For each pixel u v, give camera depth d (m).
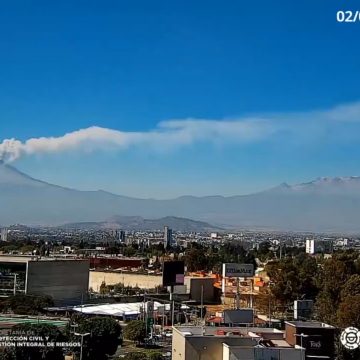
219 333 72.81
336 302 124.38
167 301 159.88
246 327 82.19
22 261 161.75
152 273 194.50
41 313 140.62
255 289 169.75
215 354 67.31
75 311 143.50
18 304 142.00
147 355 93.00
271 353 63.56
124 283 197.25
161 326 132.25
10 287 160.38
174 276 142.38
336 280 137.12
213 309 155.00
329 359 73.12
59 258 179.25
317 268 162.62
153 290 182.62
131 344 113.56
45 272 160.38
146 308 139.25
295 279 151.12
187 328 74.62
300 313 121.06
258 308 152.25
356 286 128.50
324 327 73.88
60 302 162.38
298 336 72.50
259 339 69.38
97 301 164.12
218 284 179.62
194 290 174.38
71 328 90.50
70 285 165.12
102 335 89.62
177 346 71.31
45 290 160.00
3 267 163.25
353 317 106.88
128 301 166.62
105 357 90.81
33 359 80.12
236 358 63.38
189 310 150.12
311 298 150.75
